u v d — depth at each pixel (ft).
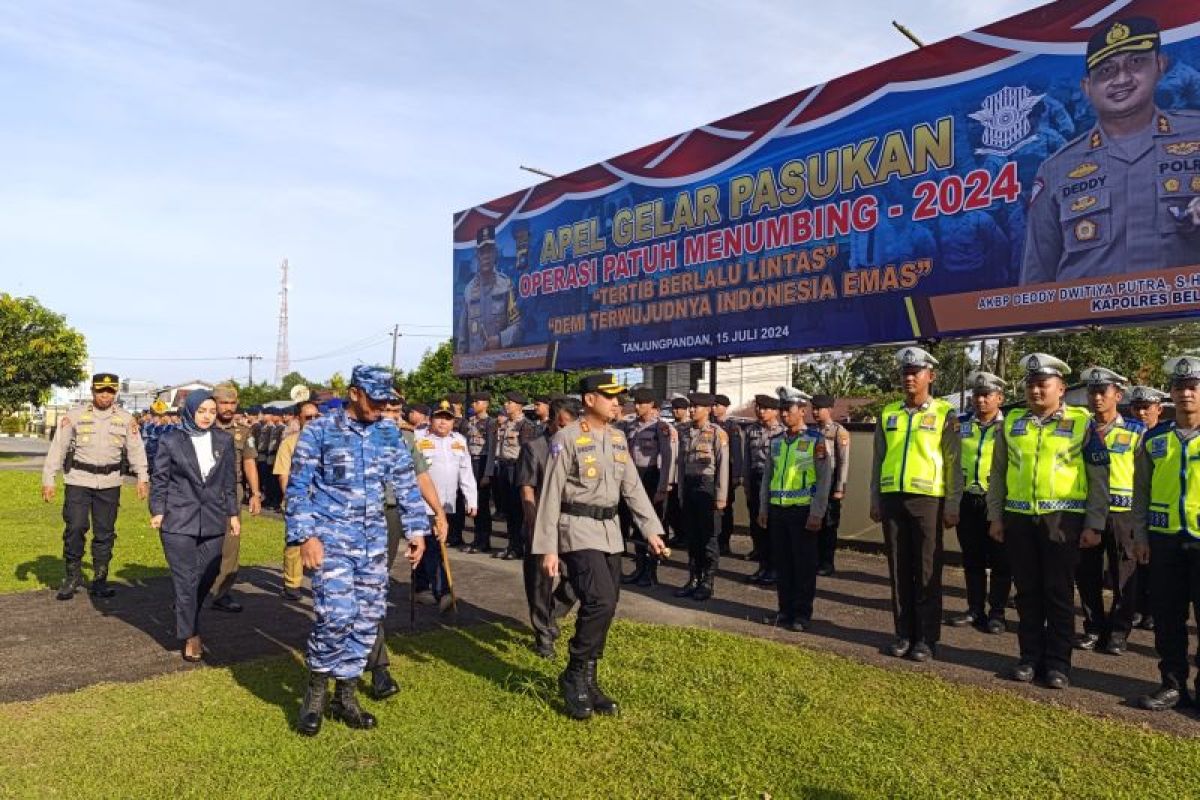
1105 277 27.58
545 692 16.33
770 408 31.86
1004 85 30.27
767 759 13.12
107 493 25.84
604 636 15.33
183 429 19.02
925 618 19.02
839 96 35.53
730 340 39.93
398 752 13.43
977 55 31.04
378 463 15.28
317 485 14.84
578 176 49.29
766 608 24.86
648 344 44.50
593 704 15.28
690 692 16.20
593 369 48.52
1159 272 26.45
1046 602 17.37
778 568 22.65
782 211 37.65
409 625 22.07
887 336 33.50
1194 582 15.84
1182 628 16.10
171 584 27.58
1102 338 58.34
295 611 23.81
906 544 19.47
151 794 11.98
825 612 24.23
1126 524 20.27
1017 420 18.35
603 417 16.31
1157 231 26.53
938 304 31.86
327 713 15.19
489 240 56.29
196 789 12.10
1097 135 27.89
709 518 26.14
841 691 16.47
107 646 19.94
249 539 37.60
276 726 14.61
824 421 31.09
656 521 16.53
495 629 21.59
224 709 15.49
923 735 14.14
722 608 24.82
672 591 27.66
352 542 14.67
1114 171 27.45
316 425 15.06
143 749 13.58
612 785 12.26
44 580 28.04
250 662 18.61
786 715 15.05
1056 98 28.94
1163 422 17.03
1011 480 18.01
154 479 18.80
